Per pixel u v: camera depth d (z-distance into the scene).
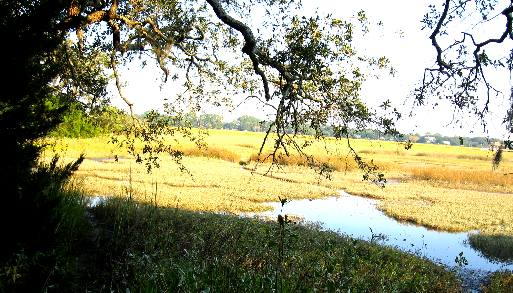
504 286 11.80
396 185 36.06
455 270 12.67
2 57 4.78
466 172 45.25
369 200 27.55
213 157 44.34
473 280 12.35
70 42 8.21
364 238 16.28
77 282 5.94
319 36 6.23
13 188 4.55
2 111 5.00
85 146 34.47
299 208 22.28
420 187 35.94
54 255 4.64
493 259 15.21
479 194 34.03
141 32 7.96
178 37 9.09
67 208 8.41
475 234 18.84
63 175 6.97
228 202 20.33
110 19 7.43
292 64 6.18
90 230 9.16
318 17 6.12
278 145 6.23
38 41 5.10
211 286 3.72
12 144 4.87
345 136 6.48
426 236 18.33
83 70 8.28
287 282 4.07
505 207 27.61
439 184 39.38
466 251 16.17
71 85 8.09
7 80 4.83
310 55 5.97
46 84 5.68
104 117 8.09
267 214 19.17
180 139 48.00
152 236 8.62
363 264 8.83
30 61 5.20
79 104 8.07
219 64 9.26
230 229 11.25
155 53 9.17
